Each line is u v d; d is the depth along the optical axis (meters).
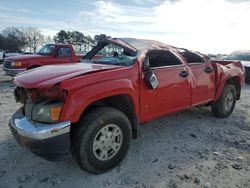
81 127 3.13
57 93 3.08
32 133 2.94
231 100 5.98
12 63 10.21
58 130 2.94
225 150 4.15
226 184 3.21
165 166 3.61
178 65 4.55
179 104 4.57
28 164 3.61
